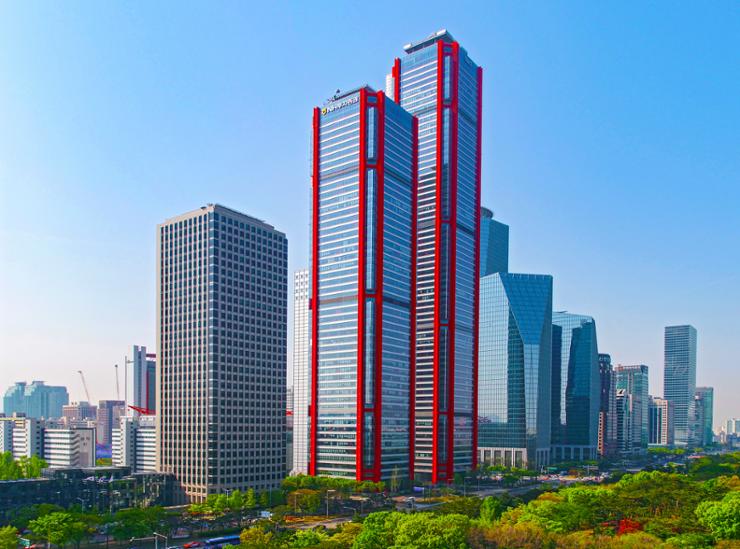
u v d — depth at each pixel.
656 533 165.00
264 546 157.25
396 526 158.75
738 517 159.00
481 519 180.12
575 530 173.62
